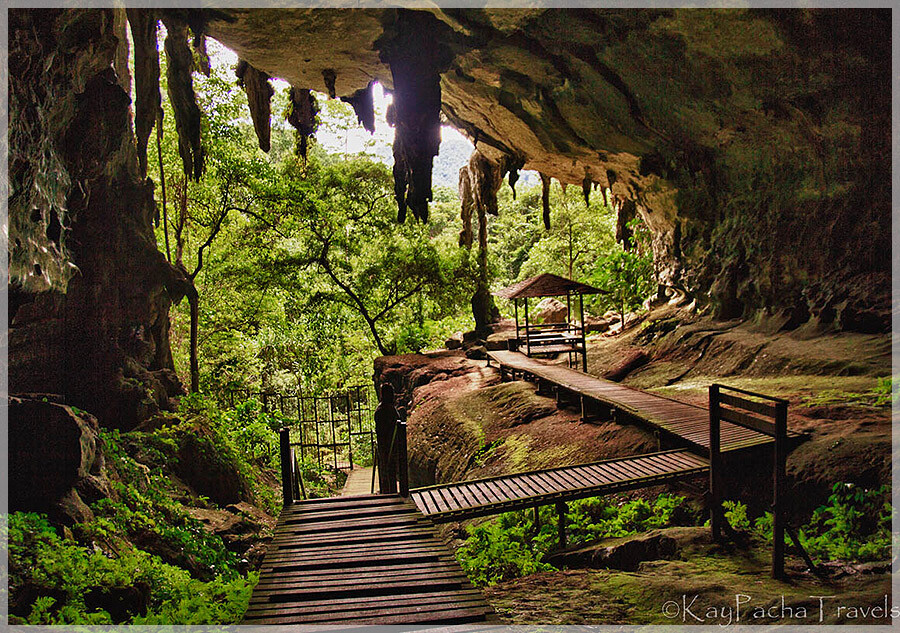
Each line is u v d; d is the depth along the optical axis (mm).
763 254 13758
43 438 6867
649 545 6133
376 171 22047
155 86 10289
